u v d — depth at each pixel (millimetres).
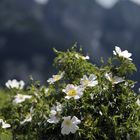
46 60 107188
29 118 6727
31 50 107438
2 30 108062
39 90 6965
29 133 6660
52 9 136875
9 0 116688
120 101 6273
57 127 6180
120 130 6125
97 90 6273
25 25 109938
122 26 139375
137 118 6215
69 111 6141
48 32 112125
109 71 6367
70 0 140750
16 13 113625
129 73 6359
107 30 138625
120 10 142000
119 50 6355
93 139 6117
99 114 6195
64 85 6535
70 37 130125
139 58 128500
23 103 7293
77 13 141250
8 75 103688
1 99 9062
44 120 6262
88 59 6656
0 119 6586
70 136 6129
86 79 6289
